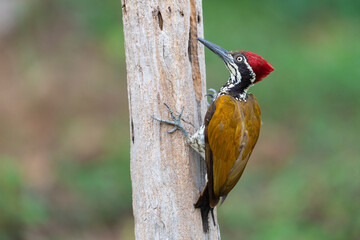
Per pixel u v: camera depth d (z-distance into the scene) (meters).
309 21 21.25
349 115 17.44
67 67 18.88
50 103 17.84
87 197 14.71
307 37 20.36
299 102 17.94
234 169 7.12
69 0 20.38
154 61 6.82
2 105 17.98
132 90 7.00
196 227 7.06
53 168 15.80
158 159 6.92
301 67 18.75
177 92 6.88
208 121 7.05
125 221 14.36
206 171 7.22
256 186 15.12
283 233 12.66
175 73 6.85
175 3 6.79
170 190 6.96
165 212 6.98
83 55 19.30
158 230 7.02
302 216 13.09
